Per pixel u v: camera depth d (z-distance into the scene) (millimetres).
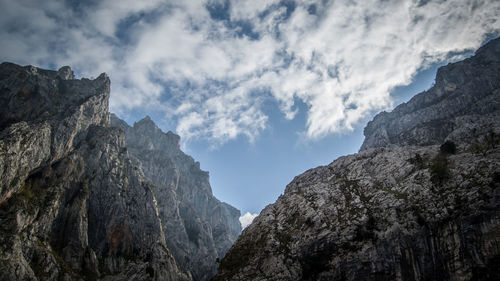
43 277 100250
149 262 145375
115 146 171625
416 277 75688
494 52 182000
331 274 83500
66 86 174875
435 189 89250
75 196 136750
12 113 141000
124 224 147875
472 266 71312
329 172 130375
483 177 82250
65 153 143250
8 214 103250
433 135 149750
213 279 99625
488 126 109688
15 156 112625
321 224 96312
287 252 94000
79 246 122688
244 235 117250
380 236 84250
